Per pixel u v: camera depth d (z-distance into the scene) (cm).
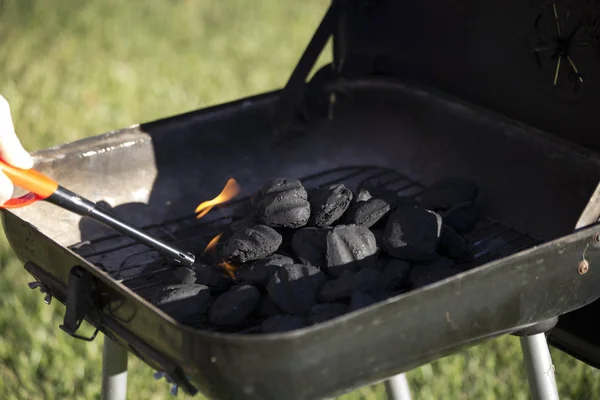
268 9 358
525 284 118
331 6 149
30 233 124
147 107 275
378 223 133
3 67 302
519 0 138
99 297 118
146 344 115
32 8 346
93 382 179
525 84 141
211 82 295
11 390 177
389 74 155
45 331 187
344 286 120
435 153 149
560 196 136
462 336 117
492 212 142
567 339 138
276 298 121
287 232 132
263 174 150
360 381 113
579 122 136
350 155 154
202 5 363
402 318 112
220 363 108
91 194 139
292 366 108
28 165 122
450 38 147
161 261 135
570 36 134
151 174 143
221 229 142
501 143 141
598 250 122
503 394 176
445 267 128
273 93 149
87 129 260
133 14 352
